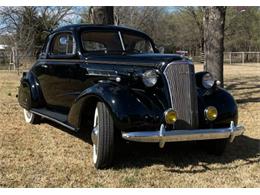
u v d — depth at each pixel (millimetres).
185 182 4758
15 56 25484
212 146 5805
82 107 5480
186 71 5176
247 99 11445
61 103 6789
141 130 4941
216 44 9594
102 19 9586
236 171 5184
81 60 6137
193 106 5203
